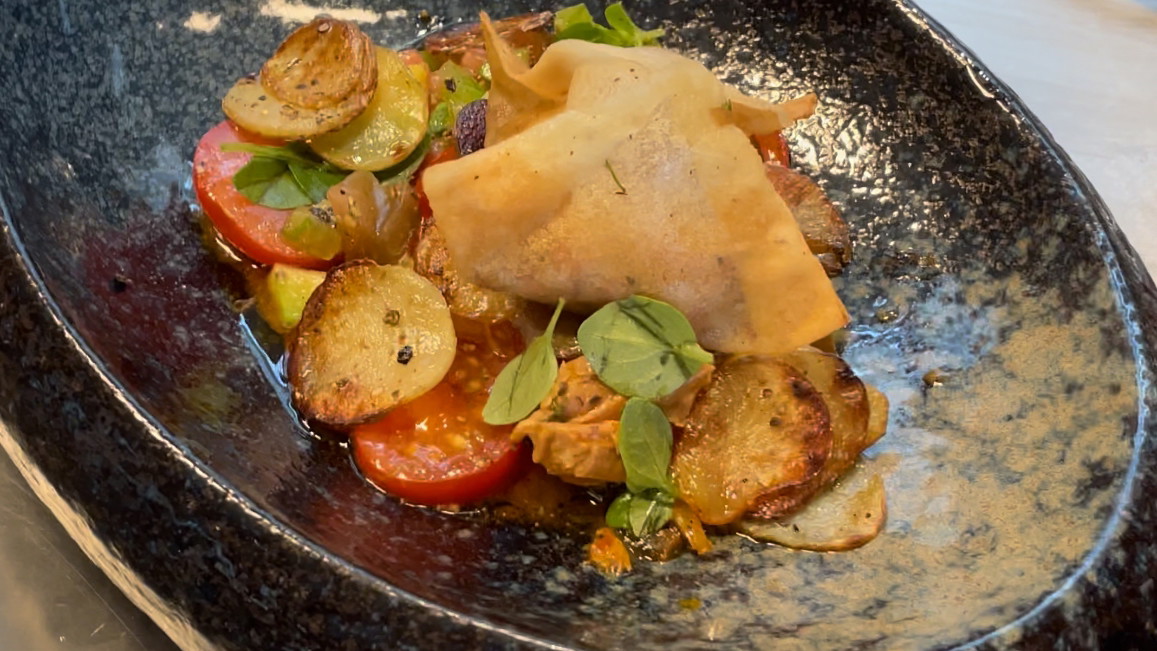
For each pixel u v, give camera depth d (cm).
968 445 32
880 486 31
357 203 34
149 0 38
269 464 29
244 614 24
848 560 30
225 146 35
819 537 30
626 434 30
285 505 27
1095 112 52
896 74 40
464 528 30
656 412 30
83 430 25
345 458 31
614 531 30
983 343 35
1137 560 27
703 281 31
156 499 25
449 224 31
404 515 30
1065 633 25
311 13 42
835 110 41
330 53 37
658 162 31
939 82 39
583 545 30
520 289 31
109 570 27
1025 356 33
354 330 32
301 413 31
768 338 31
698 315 31
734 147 31
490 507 31
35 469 26
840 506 31
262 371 33
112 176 35
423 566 27
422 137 37
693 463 30
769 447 31
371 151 36
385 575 25
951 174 38
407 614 24
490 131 34
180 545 24
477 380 32
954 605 27
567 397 30
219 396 31
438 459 30
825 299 31
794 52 42
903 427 33
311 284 34
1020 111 37
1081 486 29
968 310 36
